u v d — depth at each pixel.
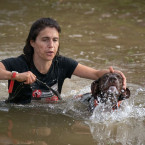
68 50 18.72
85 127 9.95
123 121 10.55
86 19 27.00
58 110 11.34
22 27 24.28
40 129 9.61
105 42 20.59
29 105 11.52
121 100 11.82
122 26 24.73
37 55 10.96
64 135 9.22
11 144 8.46
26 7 32.06
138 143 8.84
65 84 14.26
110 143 8.78
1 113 10.75
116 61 16.95
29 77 10.06
